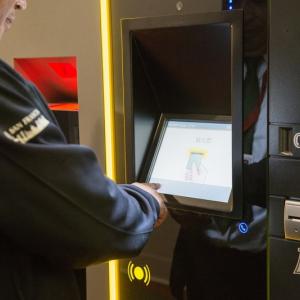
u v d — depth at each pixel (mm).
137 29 1653
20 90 1033
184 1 1554
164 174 1746
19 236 1040
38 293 1120
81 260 1119
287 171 1406
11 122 1001
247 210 1527
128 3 1687
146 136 1792
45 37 1937
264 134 1446
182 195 1674
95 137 1871
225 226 1590
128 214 1161
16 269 1083
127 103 1725
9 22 1143
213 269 1645
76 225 1050
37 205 1015
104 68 1791
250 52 1437
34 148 998
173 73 1696
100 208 1081
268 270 1497
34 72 2096
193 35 1560
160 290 1792
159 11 1615
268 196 1457
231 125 1573
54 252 1073
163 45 1646
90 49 1815
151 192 1350
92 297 1989
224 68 1570
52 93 2162
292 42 1336
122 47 1703
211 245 1634
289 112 1373
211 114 1713
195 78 1656
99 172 1107
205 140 1701
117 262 1886
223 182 1627
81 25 1821
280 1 1339
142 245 1208
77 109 1963
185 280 1721
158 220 1363
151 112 1802
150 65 1735
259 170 1478
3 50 2080
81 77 1863
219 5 1487
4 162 985
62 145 1043
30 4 1945
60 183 1023
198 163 1691
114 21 1734
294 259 1431
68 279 1190
